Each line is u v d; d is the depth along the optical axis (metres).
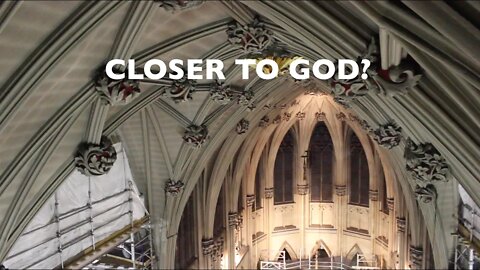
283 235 32.56
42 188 12.95
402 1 6.14
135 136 19.39
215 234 25.92
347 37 8.78
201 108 18.14
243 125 22.78
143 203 20.33
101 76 11.52
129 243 21.08
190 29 12.59
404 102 9.43
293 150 32.44
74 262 15.67
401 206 24.75
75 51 10.09
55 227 14.90
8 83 9.70
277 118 28.14
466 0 5.68
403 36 6.79
